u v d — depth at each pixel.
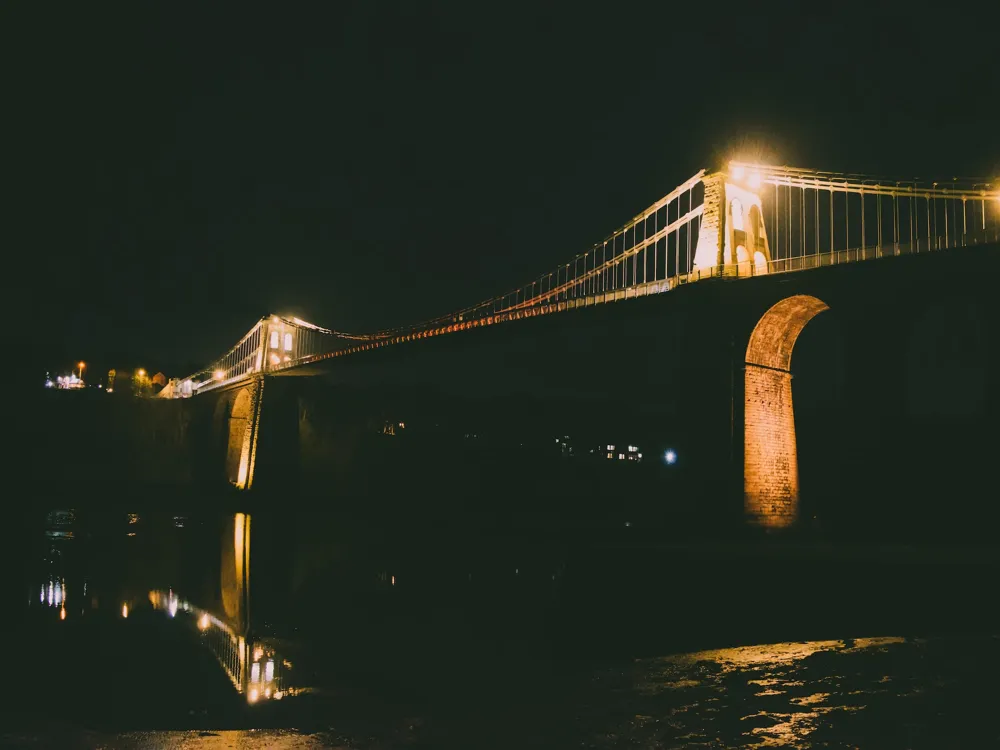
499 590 31.17
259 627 24.02
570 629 23.55
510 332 51.72
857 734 9.83
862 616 18.73
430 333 61.12
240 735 12.82
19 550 39.97
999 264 25.44
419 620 25.34
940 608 17.66
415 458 100.88
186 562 38.62
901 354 27.77
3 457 92.75
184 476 104.94
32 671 17.69
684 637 21.91
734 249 35.62
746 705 11.76
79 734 12.92
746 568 21.31
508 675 17.98
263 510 74.56
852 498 28.09
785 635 19.94
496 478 91.62
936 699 11.00
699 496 33.09
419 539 50.72
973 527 24.92
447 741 11.66
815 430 49.38
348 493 88.81
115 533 50.12
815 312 32.78
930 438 26.64
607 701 12.99
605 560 25.45
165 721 14.02
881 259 28.58
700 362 34.31
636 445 110.12
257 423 90.19
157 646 20.75
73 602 26.72
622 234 43.72
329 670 18.52
